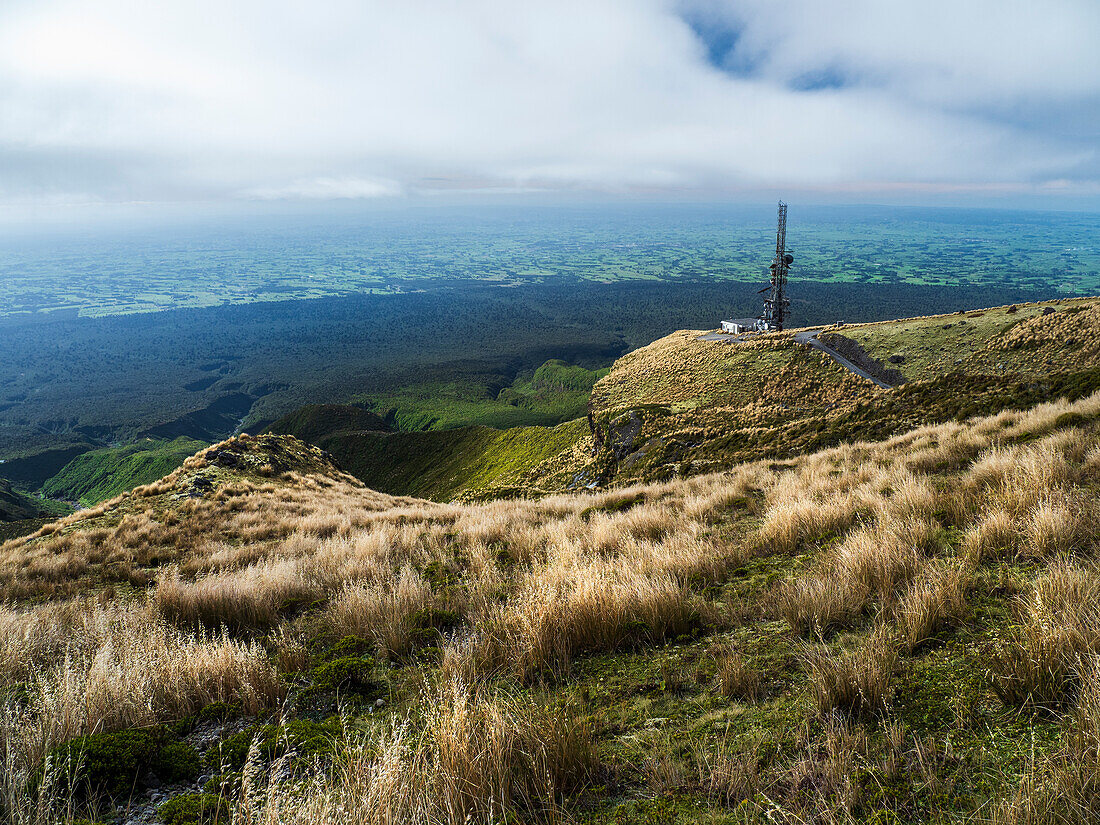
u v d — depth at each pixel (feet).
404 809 7.38
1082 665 8.14
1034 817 6.08
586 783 8.16
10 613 20.67
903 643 10.62
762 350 202.49
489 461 246.27
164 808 8.07
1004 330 153.99
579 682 11.69
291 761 9.17
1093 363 115.65
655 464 107.55
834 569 15.11
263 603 20.48
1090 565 12.11
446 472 270.87
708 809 7.27
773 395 167.63
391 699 12.05
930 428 45.96
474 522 38.52
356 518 48.93
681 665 11.82
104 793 8.84
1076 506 15.74
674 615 13.69
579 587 14.83
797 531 20.75
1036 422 32.71
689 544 21.01
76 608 23.06
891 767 7.48
